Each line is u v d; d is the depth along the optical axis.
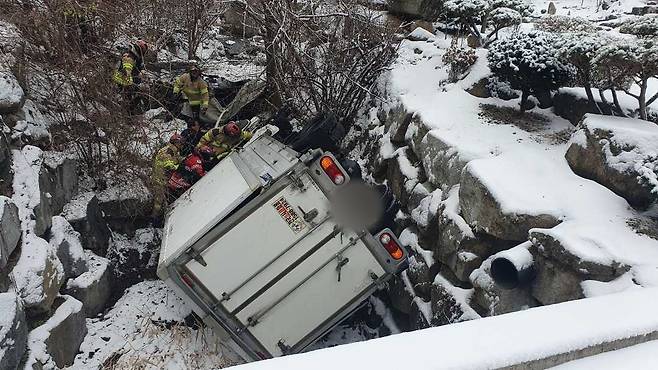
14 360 4.12
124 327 6.24
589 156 5.13
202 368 5.85
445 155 6.12
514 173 5.25
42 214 5.68
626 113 6.04
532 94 6.88
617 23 11.63
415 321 6.02
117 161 7.28
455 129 6.47
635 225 4.43
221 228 5.16
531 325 2.52
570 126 6.44
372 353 2.26
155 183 7.13
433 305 5.70
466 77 7.71
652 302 2.81
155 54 9.87
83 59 6.98
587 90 6.10
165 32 10.32
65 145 7.20
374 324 6.79
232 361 5.91
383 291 6.94
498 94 7.29
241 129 8.03
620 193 4.84
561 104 6.73
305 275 5.25
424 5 10.48
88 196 6.99
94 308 6.24
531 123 6.57
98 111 7.08
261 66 10.51
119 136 7.18
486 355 2.28
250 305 5.23
